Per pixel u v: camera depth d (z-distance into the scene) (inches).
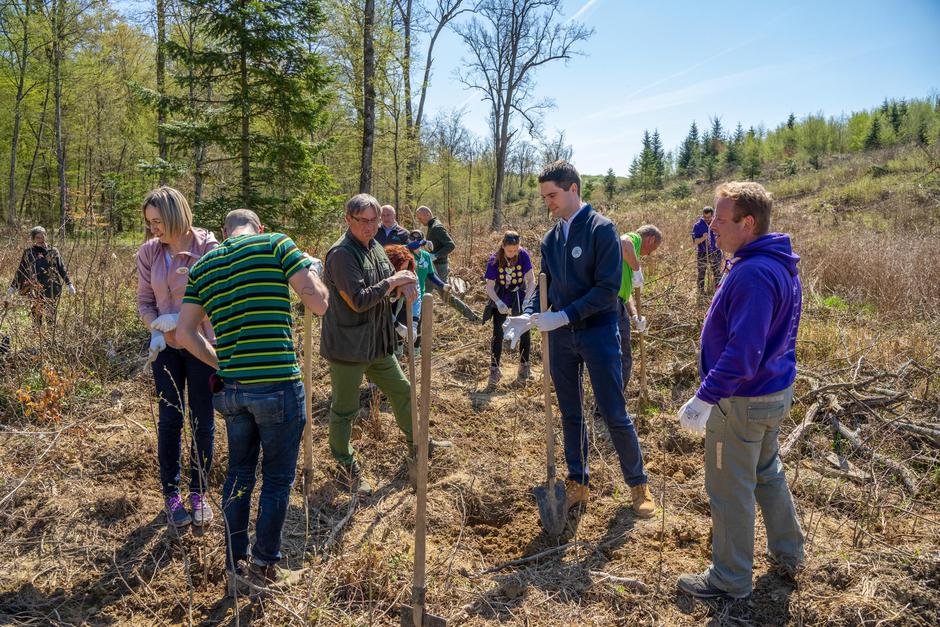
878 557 119.0
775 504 112.1
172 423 124.2
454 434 184.2
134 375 208.2
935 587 110.2
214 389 106.2
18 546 118.6
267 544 106.5
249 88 344.8
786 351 103.3
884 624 101.7
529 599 111.8
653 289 344.2
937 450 163.6
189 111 344.5
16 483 135.2
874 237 471.8
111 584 110.4
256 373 102.6
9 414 173.3
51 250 255.4
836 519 138.0
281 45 333.1
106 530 124.0
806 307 315.9
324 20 351.9
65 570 113.3
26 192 883.4
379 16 675.4
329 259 136.3
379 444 173.3
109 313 241.9
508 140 1141.7
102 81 856.9
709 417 106.5
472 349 270.2
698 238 370.6
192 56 331.3
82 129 877.8
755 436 103.5
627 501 146.7
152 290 126.5
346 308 139.7
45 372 184.4
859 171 1013.8
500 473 157.0
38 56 836.6
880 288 334.0
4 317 206.2
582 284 135.8
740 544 106.3
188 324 106.3
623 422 136.7
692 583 110.9
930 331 263.6
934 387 204.8
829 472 157.9
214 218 331.9
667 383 227.0
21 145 955.3
